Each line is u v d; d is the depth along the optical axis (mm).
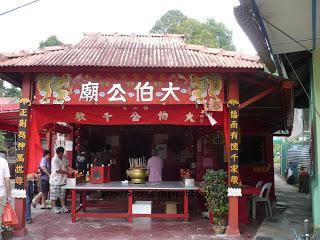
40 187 11016
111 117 8289
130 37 12336
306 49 7652
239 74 8148
